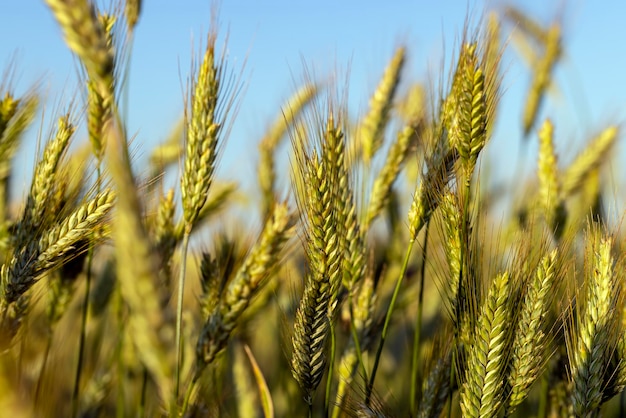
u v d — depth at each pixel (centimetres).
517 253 72
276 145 98
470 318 71
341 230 76
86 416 86
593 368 71
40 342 81
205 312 80
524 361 70
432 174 75
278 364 93
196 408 76
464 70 72
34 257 73
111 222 76
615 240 74
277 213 75
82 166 79
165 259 80
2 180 85
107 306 92
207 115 71
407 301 89
